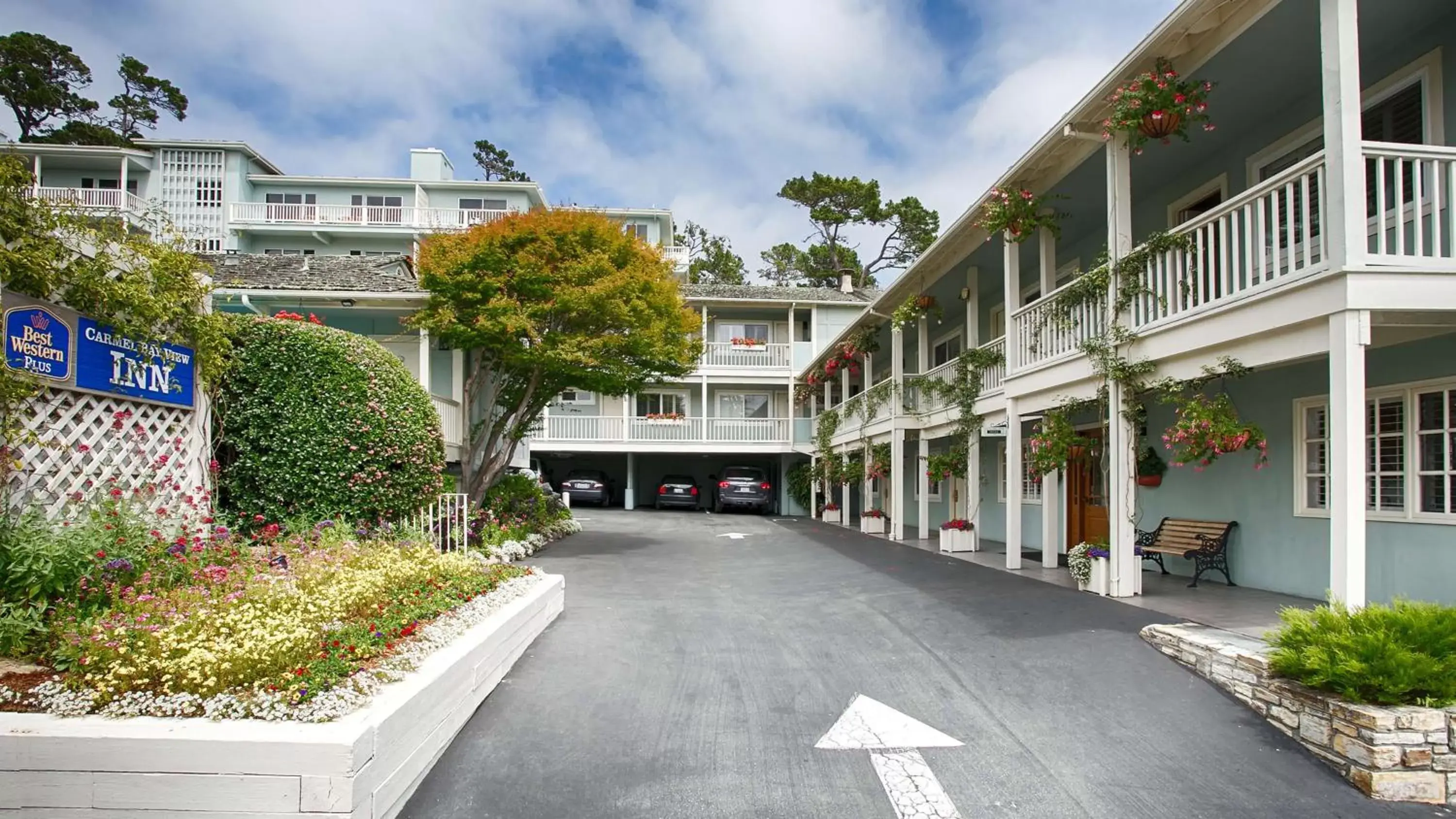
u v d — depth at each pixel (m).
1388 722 3.96
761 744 4.52
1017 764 4.28
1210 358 7.02
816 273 45.62
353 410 8.05
